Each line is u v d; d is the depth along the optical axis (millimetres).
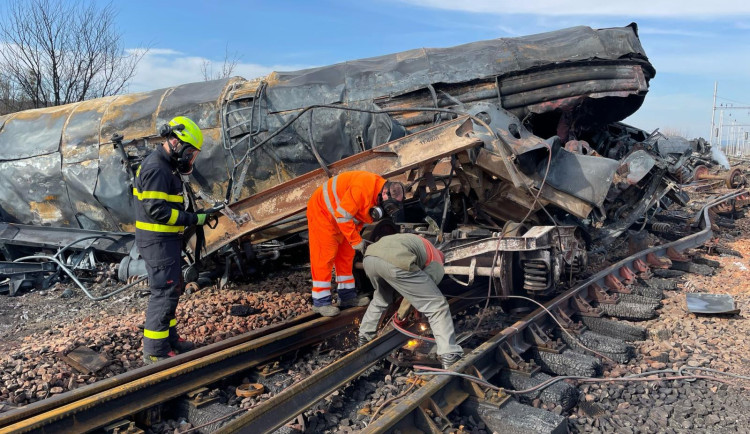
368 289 5914
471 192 6336
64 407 3127
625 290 6383
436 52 7457
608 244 8070
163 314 4301
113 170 8148
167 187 4215
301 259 8078
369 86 7316
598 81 6949
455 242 5480
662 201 10789
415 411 3312
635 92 6984
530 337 4762
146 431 3457
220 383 4074
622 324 5355
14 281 7316
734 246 9836
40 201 8734
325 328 4879
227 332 5117
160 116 8008
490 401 3588
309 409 3490
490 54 7125
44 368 4176
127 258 7723
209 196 7754
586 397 3979
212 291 6805
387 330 4625
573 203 5430
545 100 7035
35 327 5828
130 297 6875
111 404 3332
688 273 7883
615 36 7027
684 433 3541
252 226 5871
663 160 8758
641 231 8906
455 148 5027
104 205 8305
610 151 9586
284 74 7836
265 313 5746
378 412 3518
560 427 3367
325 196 4508
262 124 7449
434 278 4207
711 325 5594
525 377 4109
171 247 4328
